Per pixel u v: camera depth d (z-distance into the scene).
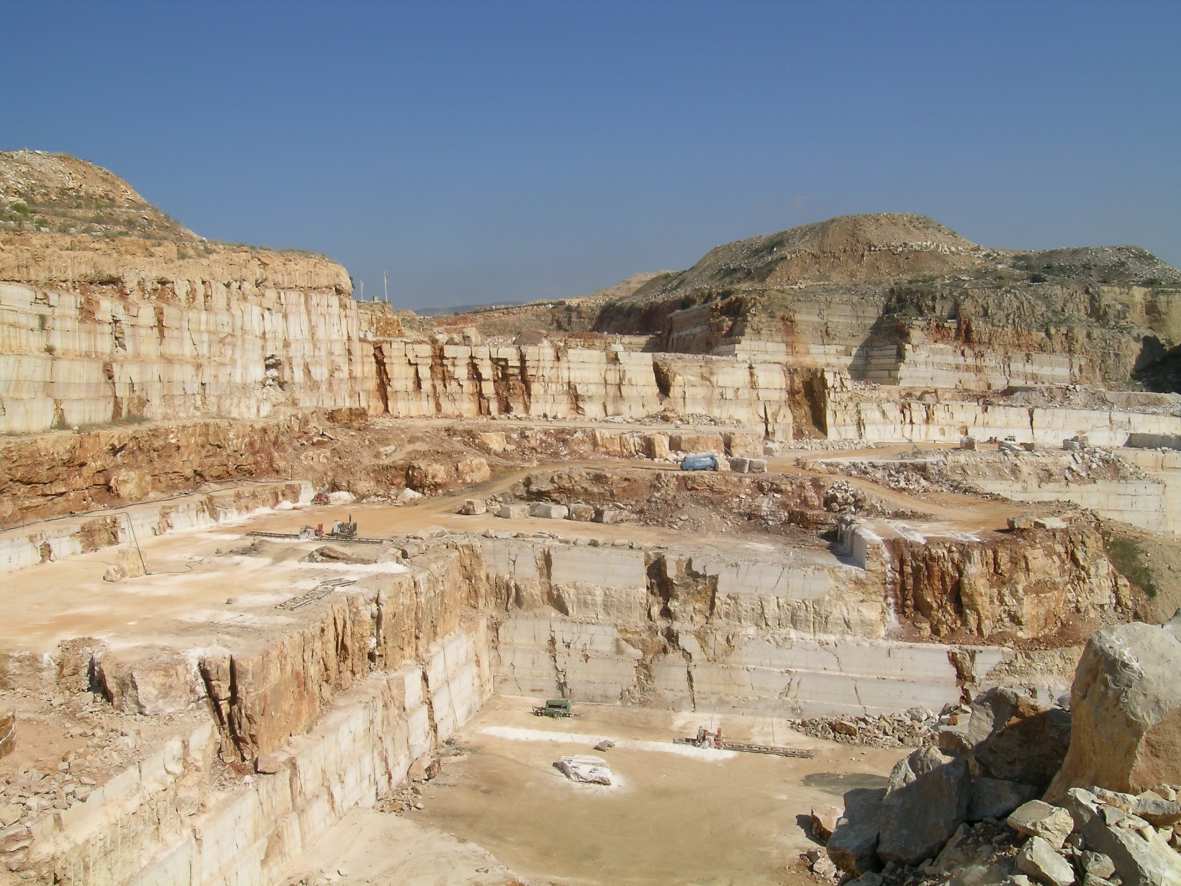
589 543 41.31
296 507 47.50
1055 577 40.19
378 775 28.89
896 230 139.62
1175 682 16.64
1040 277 120.00
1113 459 61.16
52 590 29.98
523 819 28.62
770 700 37.88
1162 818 15.96
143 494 41.00
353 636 29.69
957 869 17.77
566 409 66.19
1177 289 115.25
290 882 23.11
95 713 21.81
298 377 54.09
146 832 19.30
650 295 145.88
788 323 100.12
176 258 49.03
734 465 53.41
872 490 50.59
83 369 39.81
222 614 27.59
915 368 93.44
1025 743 20.78
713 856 26.73
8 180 56.75
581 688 39.12
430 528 43.62
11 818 17.17
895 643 37.78
